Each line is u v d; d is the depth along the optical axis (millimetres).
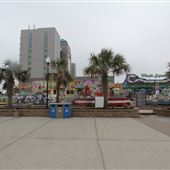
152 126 13695
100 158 6598
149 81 39125
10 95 23609
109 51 21516
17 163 6090
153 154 7082
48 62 22188
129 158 6617
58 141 8969
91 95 36469
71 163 6117
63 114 18953
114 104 26391
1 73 22938
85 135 10359
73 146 8109
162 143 8727
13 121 16047
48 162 6188
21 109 20672
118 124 14562
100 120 16969
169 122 15898
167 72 23266
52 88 41812
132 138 9703
